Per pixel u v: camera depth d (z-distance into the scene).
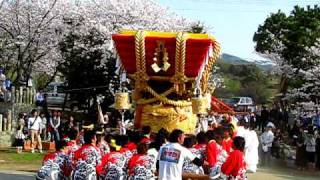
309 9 49.94
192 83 17.55
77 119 36.00
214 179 11.84
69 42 37.31
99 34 36.97
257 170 23.83
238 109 51.66
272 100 62.28
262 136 30.25
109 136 13.64
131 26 38.00
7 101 31.22
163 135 12.45
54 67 38.78
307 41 45.25
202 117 18.89
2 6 37.12
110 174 11.80
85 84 36.88
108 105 36.78
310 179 22.02
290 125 39.41
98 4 38.38
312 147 26.50
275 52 49.41
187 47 16.73
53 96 45.34
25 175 19.56
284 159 29.72
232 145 12.72
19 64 36.12
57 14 37.03
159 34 17.11
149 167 11.31
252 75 83.56
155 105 17.69
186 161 11.79
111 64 36.25
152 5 40.06
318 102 41.38
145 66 17.47
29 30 36.75
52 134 29.05
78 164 12.00
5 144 28.52
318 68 40.31
